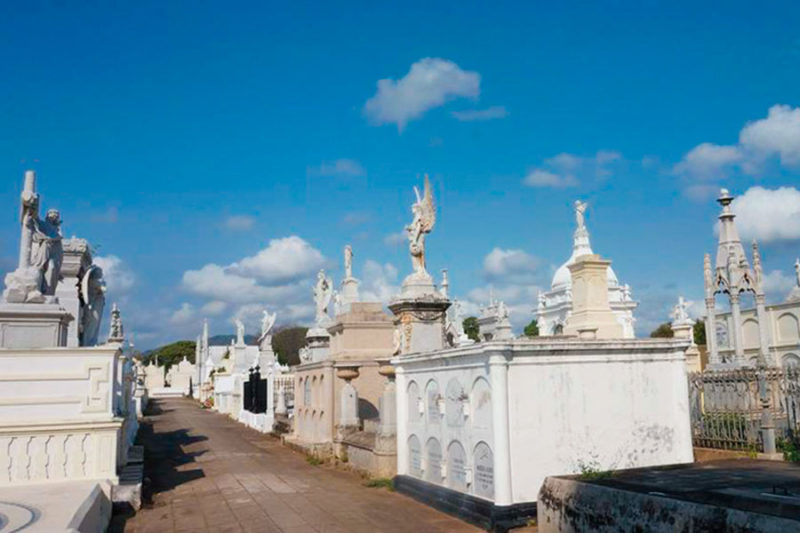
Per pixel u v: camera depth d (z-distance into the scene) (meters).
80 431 11.56
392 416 13.82
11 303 12.80
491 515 9.18
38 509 8.45
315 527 9.87
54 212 14.21
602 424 10.03
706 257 21.53
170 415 43.03
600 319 16.48
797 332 28.59
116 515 11.43
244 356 50.62
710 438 13.35
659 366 10.62
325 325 24.97
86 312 19.16
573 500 7.27
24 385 11.51
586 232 26.08
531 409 9.62
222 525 10.38
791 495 5.82
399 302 15.31
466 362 10.30
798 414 12.83
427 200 15.84
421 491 11.41
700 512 5.47
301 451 20.31
